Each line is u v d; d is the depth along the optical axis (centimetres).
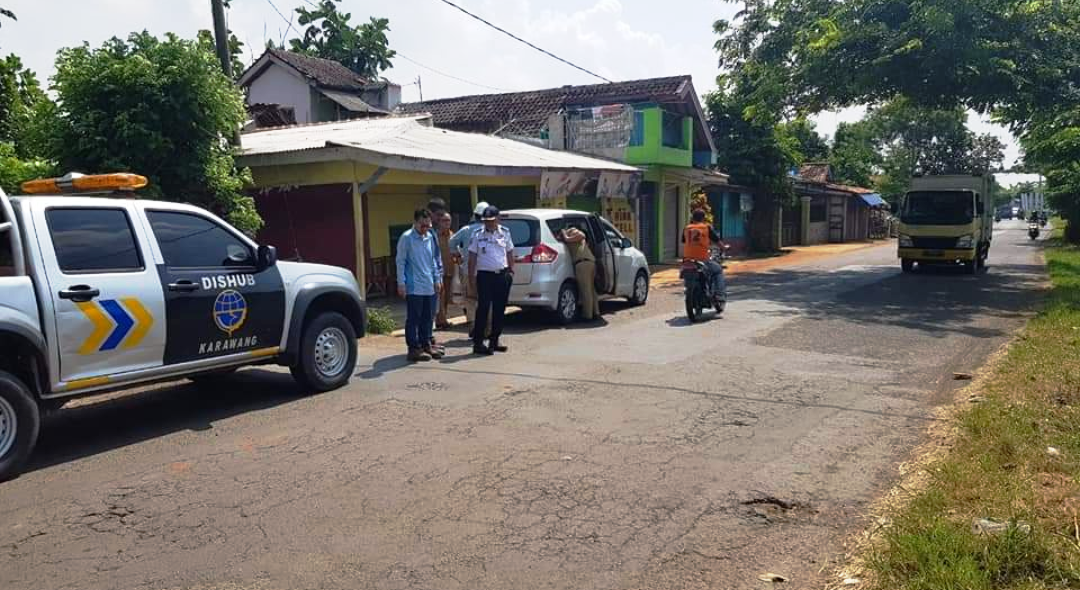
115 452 594
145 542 432
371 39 3825
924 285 1769
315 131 1623
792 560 407
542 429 633
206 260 672
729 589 377
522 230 1179
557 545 423
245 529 446
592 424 648
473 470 537
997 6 1673
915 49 1684
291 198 1330
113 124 1012
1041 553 373
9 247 557
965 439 572
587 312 1223
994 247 3403
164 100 1019
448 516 461
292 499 489
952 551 377
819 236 4172
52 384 563
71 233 583
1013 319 1236
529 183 1623
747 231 3228
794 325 1175
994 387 728
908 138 5900
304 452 581
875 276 2009
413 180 1335
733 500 486
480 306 948
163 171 1057
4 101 1252
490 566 399
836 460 558
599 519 456
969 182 2061
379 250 1555
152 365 625
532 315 1310
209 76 1063
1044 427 588
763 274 2114
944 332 1110
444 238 1177
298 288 744
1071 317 1137
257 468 548
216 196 1096
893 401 721
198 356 658
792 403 715
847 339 1053
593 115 2259
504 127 2522
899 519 432
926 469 515
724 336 1079
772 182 3111
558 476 525
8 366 560
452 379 817
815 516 461
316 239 1320
